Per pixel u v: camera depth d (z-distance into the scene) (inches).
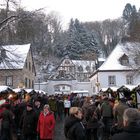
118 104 451.8
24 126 478.0
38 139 473.4
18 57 1075.3
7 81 2041.1
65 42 4456.2
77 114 307.7
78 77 4062.5
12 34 1016.2
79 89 3053.6
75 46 4436.5
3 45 1024.9
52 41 4311.0
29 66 2385.6
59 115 1212.5
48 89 3075.8
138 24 1760.6
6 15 976.3
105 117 594.9
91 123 542.3
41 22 1029.2
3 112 487.2
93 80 2689.5
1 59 1007.6
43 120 442.3
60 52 4365.2
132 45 1708.9
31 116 477.1
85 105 556.7
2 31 995.3
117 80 2297.0
